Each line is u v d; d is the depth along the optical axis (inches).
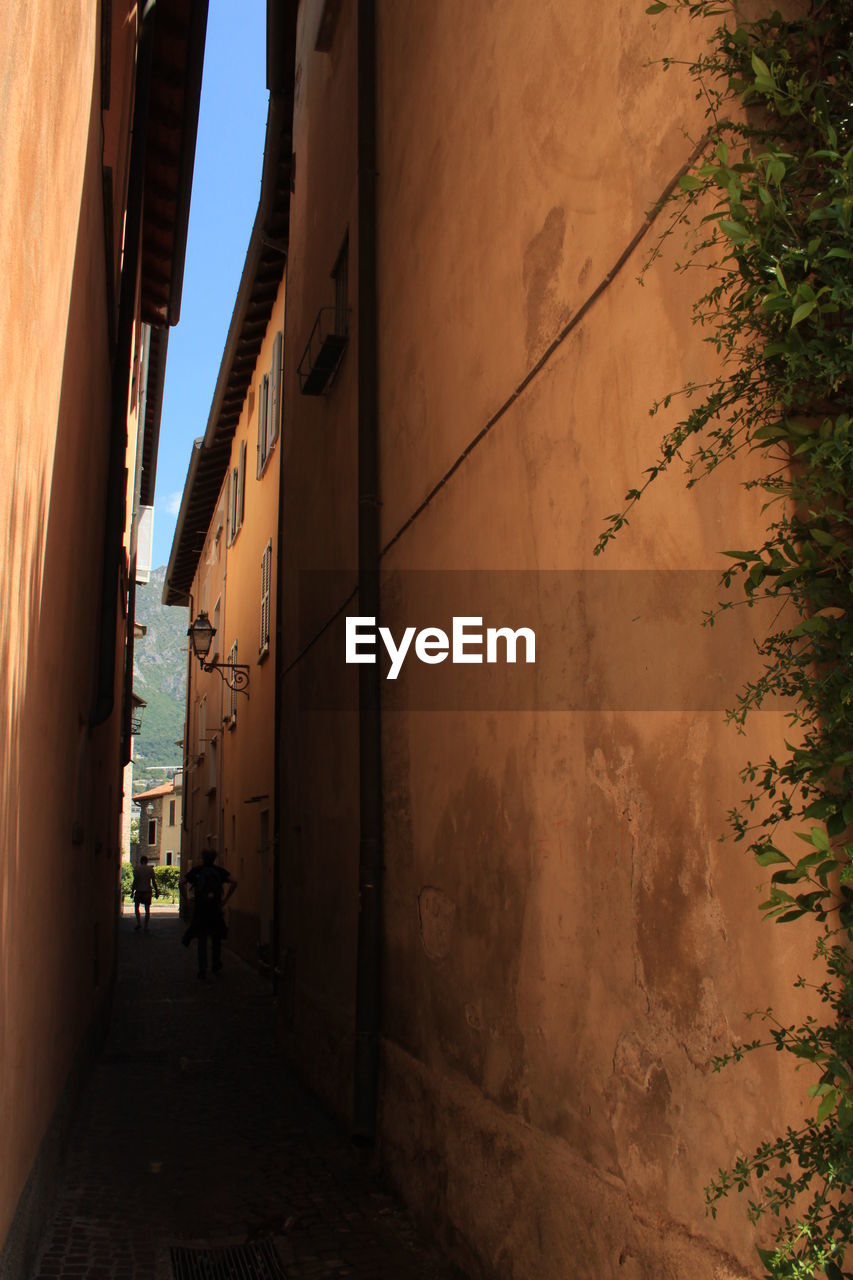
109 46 258.8
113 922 549.0
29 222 145.1
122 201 354.3
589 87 161.3
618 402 148.0
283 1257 205.0
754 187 103.7
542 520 174.6
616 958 143.8
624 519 135.3
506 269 195.6
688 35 131.3
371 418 292.5
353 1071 288.7
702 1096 120.8
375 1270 199.9
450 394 227.9
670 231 129.3
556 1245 157.6
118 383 365.4
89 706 315.6
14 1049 163.0
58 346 195.2
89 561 299.3
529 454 181.2
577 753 158.6
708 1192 113.3
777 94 108.0
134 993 597.6
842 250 95.3
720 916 118.6
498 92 203.5
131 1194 239.0
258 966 664.4
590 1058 150.4
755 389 110.2
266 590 646.5
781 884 102.3
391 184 291.0
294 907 395.9
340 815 324.2
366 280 301.6
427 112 256.5
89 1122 302.2
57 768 222.8
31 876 181.3
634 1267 134.3
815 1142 96.0
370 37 313.0
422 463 248.1
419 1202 223.1
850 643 96.7
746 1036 112.5
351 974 300.0
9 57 119.3
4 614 140.6
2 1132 149.6
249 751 713.6
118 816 624.1
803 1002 103.3
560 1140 159.2
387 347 286.8
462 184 225.3
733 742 117.0
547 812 169.2
